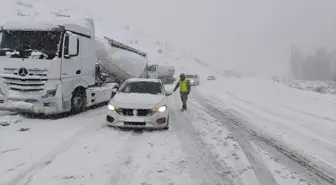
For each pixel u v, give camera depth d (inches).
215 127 337.7
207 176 184.5
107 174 179.2
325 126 375.6
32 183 160.7
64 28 340.2
